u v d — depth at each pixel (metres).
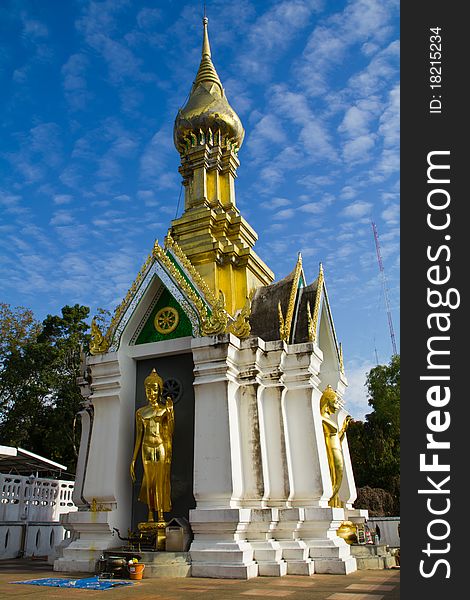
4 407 35.88
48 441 34.28
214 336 14.00
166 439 13.91
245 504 13.12
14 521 18.94
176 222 19.89
